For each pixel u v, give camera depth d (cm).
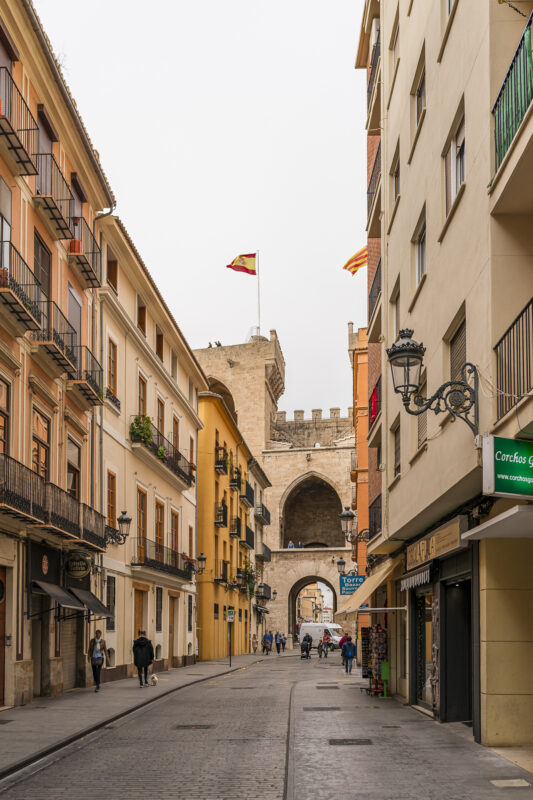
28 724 1514
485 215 1162
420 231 1762
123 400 3003
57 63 2089
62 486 2259
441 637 1580
